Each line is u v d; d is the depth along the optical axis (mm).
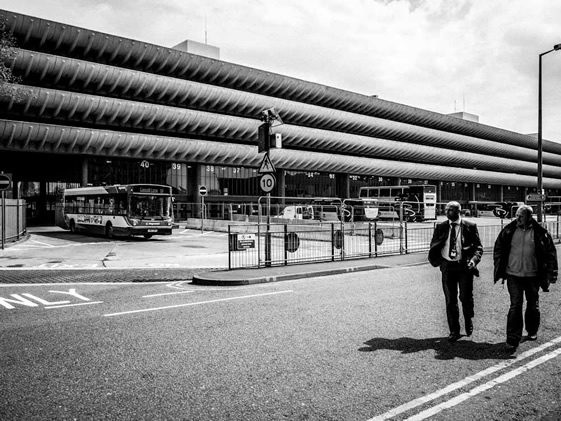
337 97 62812
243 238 13539
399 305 8484
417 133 72875
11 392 4426
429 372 4953
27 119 40156
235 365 5180
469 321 6250
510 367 5125
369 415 3932
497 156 91312
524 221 5879
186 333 6551
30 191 44500
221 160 50906
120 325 7043
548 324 7105
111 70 41938
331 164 61438
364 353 5605
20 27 37625
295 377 4809
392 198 48500
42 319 7477
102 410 4035
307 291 10117
